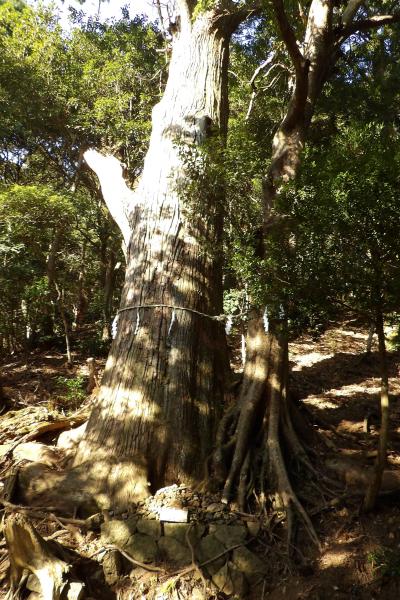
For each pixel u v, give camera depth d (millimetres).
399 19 7746
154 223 6672
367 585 4418
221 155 6031
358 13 11047
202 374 6234
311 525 4980
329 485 5520
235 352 12023
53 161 15203
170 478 5574
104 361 12312
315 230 3975
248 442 5797
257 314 5984
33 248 12078
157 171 6984
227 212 6383
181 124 7125
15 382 10477
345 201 3754
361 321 4531
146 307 6262
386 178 3693
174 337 6141
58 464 5883
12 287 10789
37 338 13961
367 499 4973
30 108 12633
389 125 10156
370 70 11500
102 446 5621
